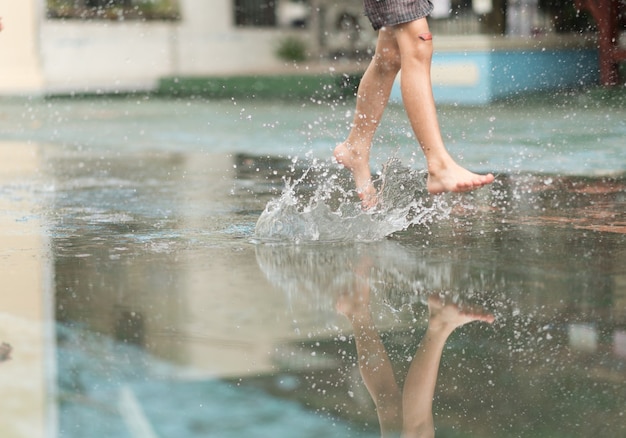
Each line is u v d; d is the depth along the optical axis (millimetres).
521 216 3637
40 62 14648
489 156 5617
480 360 1943
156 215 3875
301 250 3090
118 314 2311
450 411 1660
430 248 3088
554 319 2230
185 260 2951
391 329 2174
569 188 4316
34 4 14430
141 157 6422
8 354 1990
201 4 18656
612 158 5348
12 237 3395
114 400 1718
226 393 1753
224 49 18969
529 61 11109
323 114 10281
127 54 17609
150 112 11570
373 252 3039
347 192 4293
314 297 2471
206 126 8984
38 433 1558
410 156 5656
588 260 2852
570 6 11375
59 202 4312
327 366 1912
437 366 1910
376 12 3350
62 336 2123
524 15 11656
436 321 2238
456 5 11867
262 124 9031
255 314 2307
